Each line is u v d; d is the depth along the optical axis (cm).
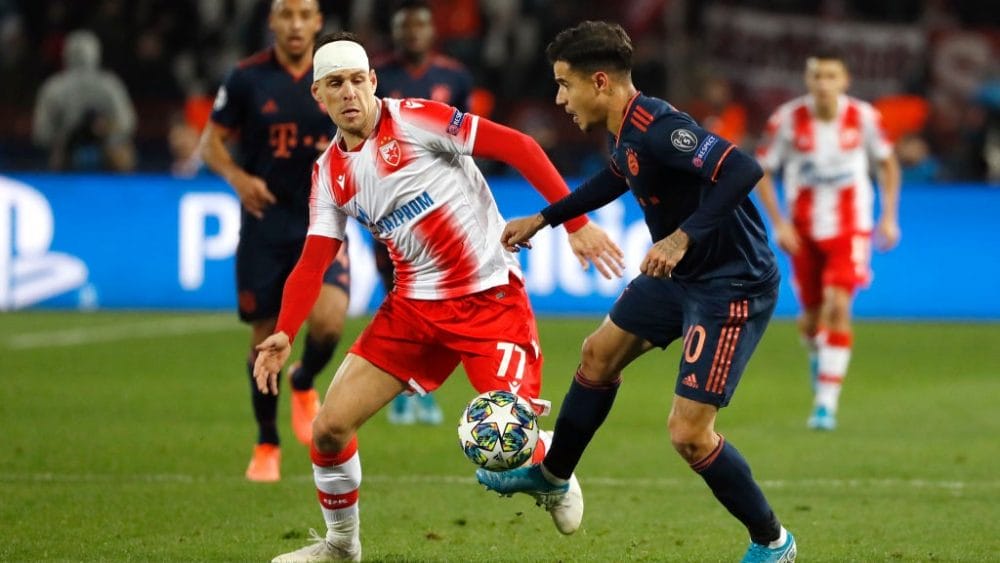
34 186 5684
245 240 2883
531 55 6975
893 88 7231
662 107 1897
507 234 2025
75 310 5691
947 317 5731
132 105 6781
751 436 3338
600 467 2936
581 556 2141
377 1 6950
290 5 2812
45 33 7138
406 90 3509
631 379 4284
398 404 3509
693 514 2472
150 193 5719
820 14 7206
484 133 2022
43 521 2353
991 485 2750
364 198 2050
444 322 2062
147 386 3988
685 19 7162
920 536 2291
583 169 6359
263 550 2162
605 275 2020
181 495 2597
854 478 2823
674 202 1939
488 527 2361
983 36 7181
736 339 1936
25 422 3384
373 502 2564
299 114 2842
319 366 2905
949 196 5741
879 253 5750
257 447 2795
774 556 1969
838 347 3506
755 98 7212
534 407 2062
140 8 7075
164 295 5719
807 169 3706
